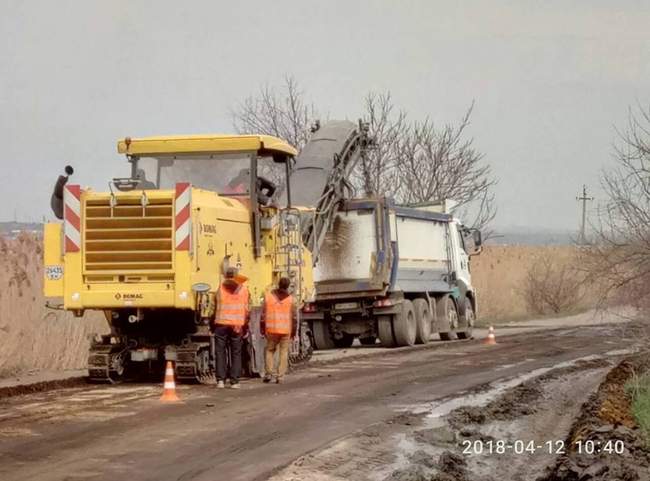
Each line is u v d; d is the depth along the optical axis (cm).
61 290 2045
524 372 2372
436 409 1756
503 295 5266
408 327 3275
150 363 2231
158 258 2014
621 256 2175
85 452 1326
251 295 2205
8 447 1356
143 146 2250
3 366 2192
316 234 3009
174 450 1345
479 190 4706
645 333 2152
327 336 3322
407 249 3366
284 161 2372
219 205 2111
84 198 2044
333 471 1244
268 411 1705
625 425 1647
